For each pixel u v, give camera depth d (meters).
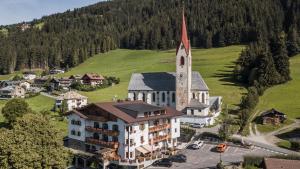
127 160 100.12
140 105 115.06
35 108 179.00
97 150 108.62
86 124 112.12
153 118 110.25
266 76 191.12
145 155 105.25
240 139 122.56
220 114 159.25
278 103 168.00
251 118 150.50
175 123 119.75
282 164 84.25
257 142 122.62
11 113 136.62
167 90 166.50
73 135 115.06
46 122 81.50
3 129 81.25
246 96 163.62
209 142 121.62
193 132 130.88
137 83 173.88
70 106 169.88
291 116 151.25
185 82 158.62
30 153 73.69
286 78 195.88
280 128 138.62
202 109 150.25
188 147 116.88
